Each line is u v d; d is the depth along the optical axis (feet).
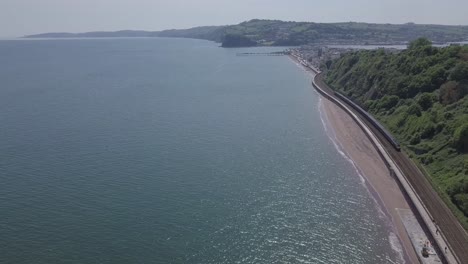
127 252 165.27
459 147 236.63
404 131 301.84
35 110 395.75
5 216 189.06
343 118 376.89
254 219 193.26
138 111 399.85
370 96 406.21
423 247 167.12
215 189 223.92
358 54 558.97
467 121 244.22
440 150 248.11
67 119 362.53
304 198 215.92
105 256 162.40
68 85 555.28
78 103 432.66
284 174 247.29
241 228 185.06
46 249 165.89
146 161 261.85
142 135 318.24
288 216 196.85
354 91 458.09
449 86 304.50
